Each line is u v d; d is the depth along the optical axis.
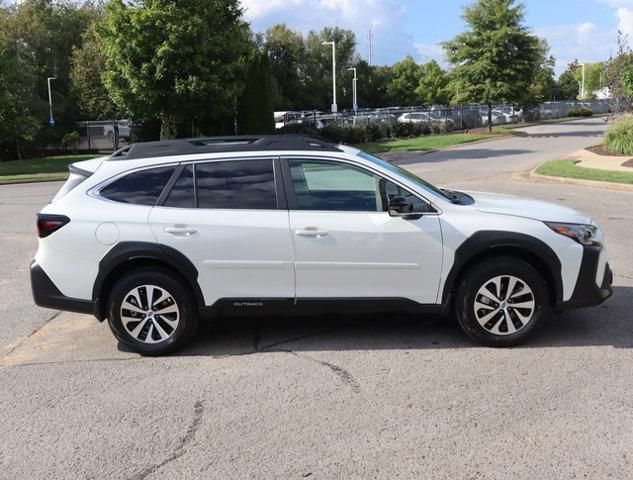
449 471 3.41
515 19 35.88
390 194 5.18
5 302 7.04
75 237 5.10
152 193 5.21
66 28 55.16
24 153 34.81
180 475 3.46
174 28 22.27
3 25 50.12
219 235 5.07
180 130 28.19
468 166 21.77
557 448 3.61
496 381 4.55
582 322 5.80
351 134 33.31
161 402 4.38
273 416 4.12
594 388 4.39
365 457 3.58
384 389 4.48
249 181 5.21
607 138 23.22
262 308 5.19
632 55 24.80
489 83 36.59
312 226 5.05
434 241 5.05
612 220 10.79
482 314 5.15
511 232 5.02
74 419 4.16
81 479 3.45
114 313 5.18
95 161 5.56
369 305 5.17
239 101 27.78
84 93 48.06
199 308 5.20
